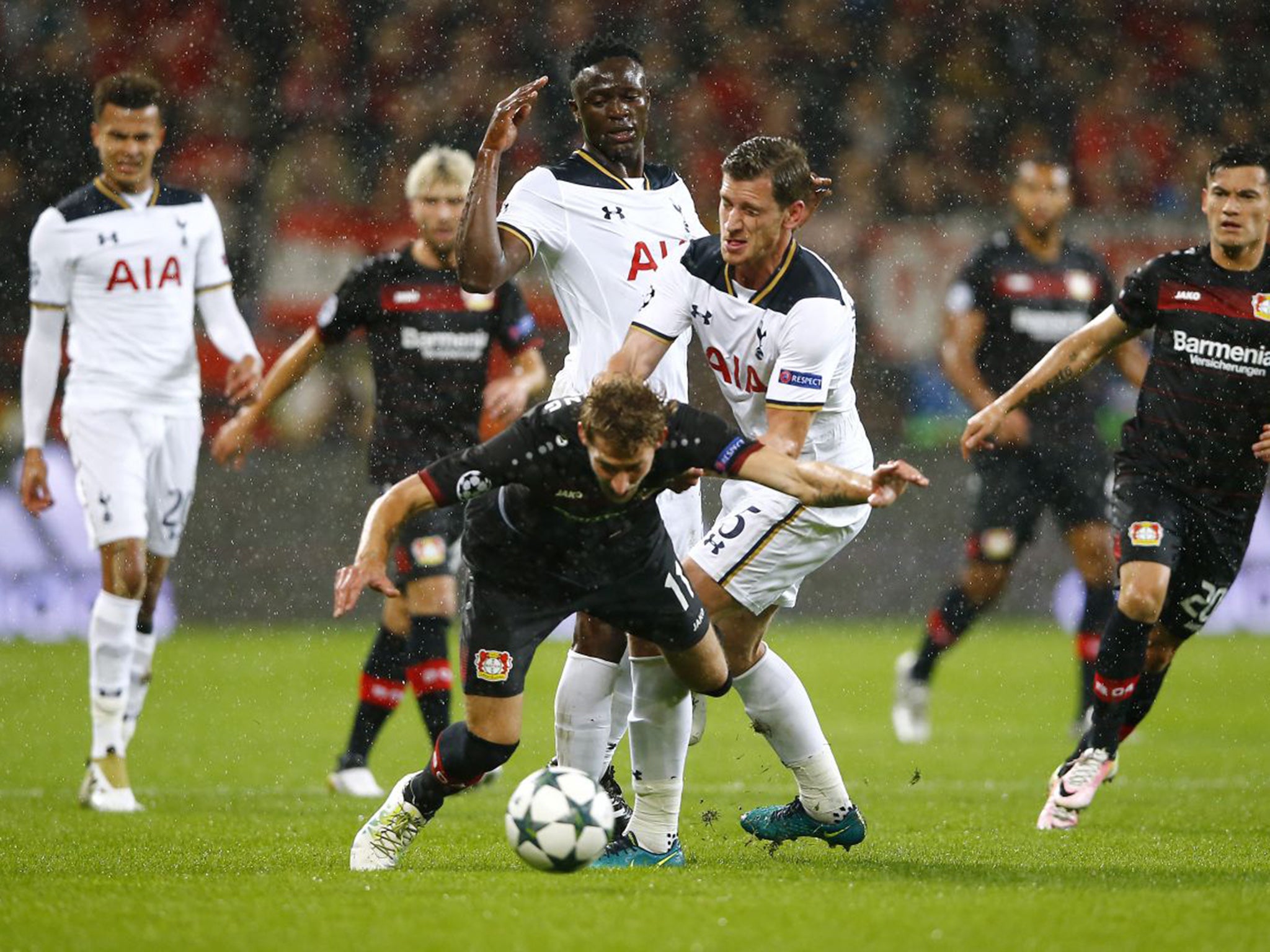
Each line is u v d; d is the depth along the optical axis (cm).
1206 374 2184
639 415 1409
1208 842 2033
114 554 2448
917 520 5316
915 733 3353
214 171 5716
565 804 1545
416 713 3728
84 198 2547
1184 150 6172
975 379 3400
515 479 1523
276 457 5056
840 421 1945
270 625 4997
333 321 2762
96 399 2519
